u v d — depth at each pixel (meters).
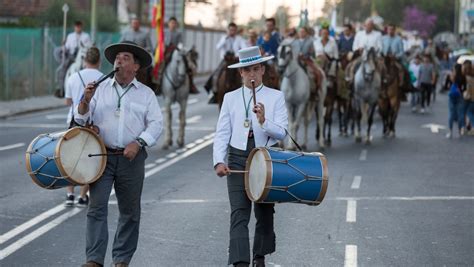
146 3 77.94
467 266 12.38
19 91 43.12
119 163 10.83
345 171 21.95
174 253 12.88
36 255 12.62
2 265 12.02
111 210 16.19
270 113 10.93
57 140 10.53
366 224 15.20
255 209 11.11
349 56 33.53
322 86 26.53
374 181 20.23
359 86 28.05
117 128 10.84
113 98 10.88
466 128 33.41
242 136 10.88
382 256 12.88
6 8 58.75
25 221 14.99
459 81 31.09
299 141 29.00
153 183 19.58
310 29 33.34
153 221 15.21
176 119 35.78
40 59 45.81
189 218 15.54
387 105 30.39
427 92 43.38
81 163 10.55
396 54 36.72
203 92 55.72
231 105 11.00
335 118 38.72
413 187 19.47
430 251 13.26
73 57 37.91
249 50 10.90
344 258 12.70
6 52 41.78
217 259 12.55
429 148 27.52
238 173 10.84
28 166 10.59
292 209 16.53
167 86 26.30
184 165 22.67
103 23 56.75
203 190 18.64
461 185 19.94
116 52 10.95
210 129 32.16
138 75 13.26
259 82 11.02
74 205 16.36
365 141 28.53
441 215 16.22
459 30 111.06
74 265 12.09
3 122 33.03
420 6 121.44
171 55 26.45
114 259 11.00
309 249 13.23
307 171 10.29
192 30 76.81
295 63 25.05
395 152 26.30
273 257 12.70
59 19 52.69
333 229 14.74
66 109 40.03
